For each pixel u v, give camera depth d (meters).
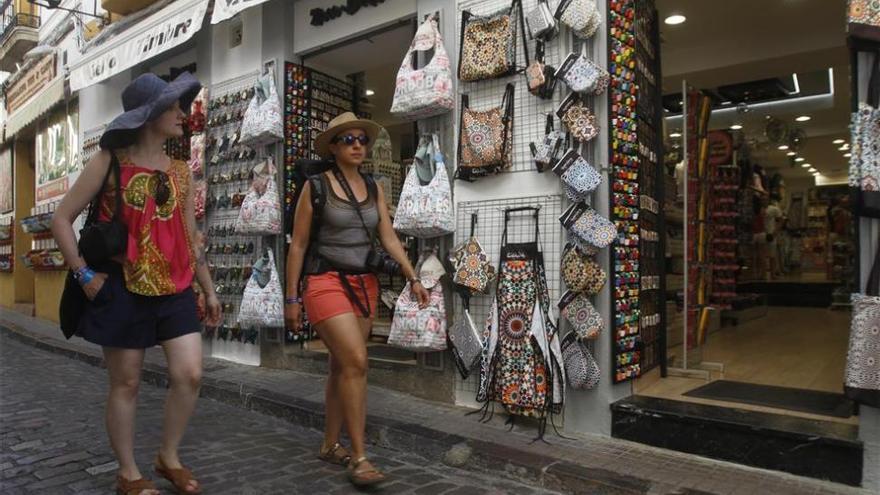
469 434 3.96
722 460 3.44
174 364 3.05
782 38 6.65
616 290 3.88
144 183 2.96
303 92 6.12
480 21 4.35
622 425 3.80
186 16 6.28
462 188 4.48
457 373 4.60
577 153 3.80
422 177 4.49
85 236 2.83
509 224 4.24
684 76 7.40
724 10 6.05
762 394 4.08
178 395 3.08
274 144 6.03
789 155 12.62
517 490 3.36
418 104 4.45
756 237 11.39
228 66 6.68
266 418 4.84
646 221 4.57
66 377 6.35
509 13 4.25
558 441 3.82
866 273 3.00
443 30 4.64
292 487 3.34
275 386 5.35
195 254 3.25
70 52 10.28
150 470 3.53
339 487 3.35
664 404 3.82
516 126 4.25
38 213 12.14
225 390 5.32
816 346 6.14
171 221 3.04
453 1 4.61
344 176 3.57
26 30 11.95
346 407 3.34
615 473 3.28
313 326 3.45
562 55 4.04
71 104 10.48
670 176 6.11
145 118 2.91
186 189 3.18
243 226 5.87
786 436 3.23
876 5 2.90
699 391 4.19
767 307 10.36
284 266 5.87
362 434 3.36
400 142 9.15
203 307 3.33
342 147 3.51
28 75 12.28
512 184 4.25
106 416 2.99
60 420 4.59
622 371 3.90
